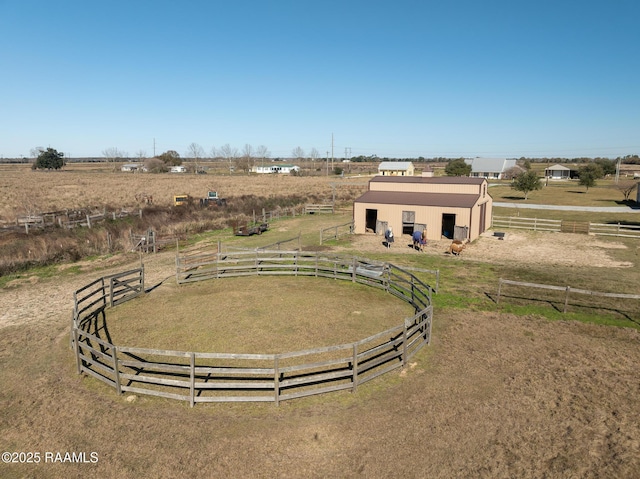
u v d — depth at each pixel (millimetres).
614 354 11875
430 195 32188
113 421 9023
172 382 9594
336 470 7566
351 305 16047
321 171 135750
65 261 23453
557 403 9523
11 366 11484
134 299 17062
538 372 10914
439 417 9039
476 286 18375
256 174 123812
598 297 16734
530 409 9305
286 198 54875
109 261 23625
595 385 10258
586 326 13836
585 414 9102
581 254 24812
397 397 9812
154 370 11078
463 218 28750
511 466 7613
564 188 78625
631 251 25438
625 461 7711
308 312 15273
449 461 7750
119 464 7758
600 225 31812
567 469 7535
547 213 44531
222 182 83438
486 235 31672
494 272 20766
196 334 13367
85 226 31062
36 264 22406
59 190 60031
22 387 10414
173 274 21000
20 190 57469
